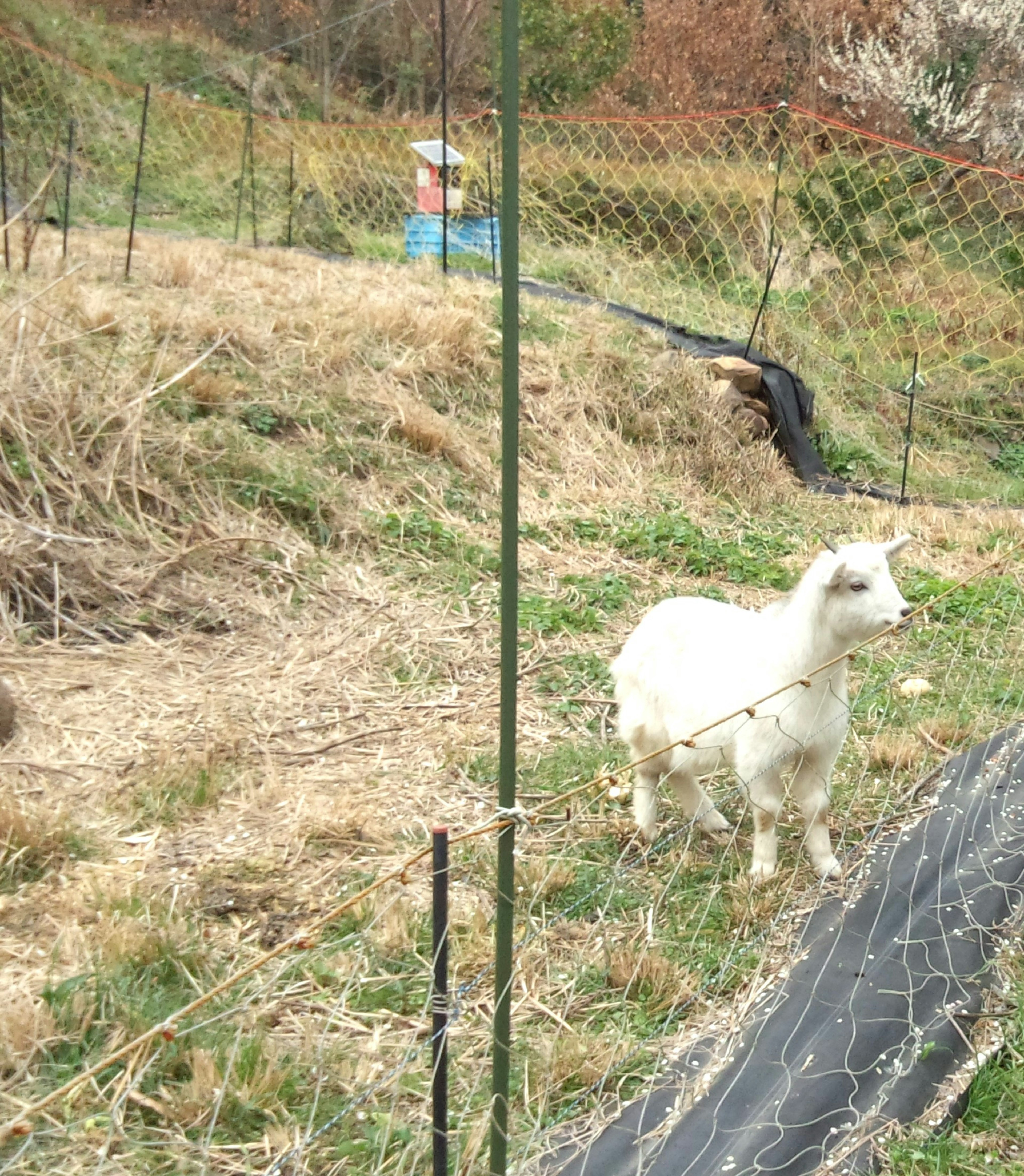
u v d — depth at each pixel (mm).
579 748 5727
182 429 7832
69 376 7684
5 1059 3371
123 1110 3230
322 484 7945
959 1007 3975
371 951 4031
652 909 4391
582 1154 3275
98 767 5191
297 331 9523
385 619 6895
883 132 18047
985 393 14828
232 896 4324
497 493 8734
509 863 2645
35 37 20406
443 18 12617
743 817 4973
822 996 3988
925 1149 3396
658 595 7773
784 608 4590
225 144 18797
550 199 17344
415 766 5469
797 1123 3432
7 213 10906
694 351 11719
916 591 7938
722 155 17906
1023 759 5582
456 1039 3705
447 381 9656
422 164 16875
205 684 6051
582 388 10219
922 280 16078
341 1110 3363
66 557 6625
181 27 22500
